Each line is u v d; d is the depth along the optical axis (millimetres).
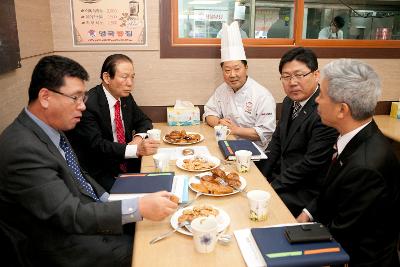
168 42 2846
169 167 1812
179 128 2643
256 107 2611
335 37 3053
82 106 1316
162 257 1071
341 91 1248
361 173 1205
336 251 1031
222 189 1491
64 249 1263
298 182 1855
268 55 2947
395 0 3170
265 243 1071
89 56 2805
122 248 1444
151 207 1203
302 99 1936
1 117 1717
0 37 1649
